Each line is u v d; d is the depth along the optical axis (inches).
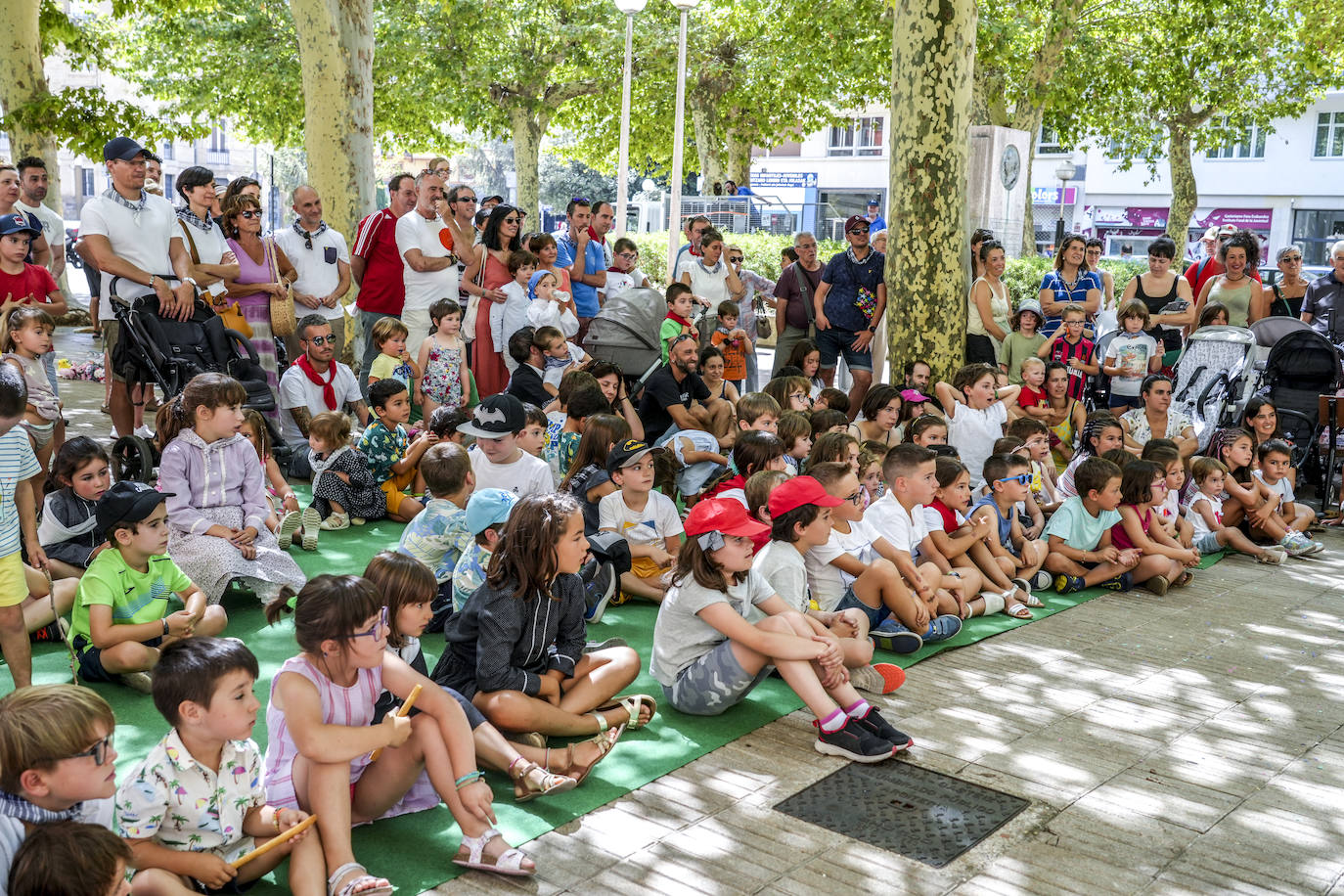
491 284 350.9
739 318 432.1
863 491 223.6
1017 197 712.4
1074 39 772.0
